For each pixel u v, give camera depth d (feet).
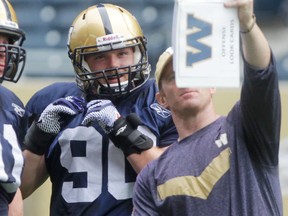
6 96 44.96
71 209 45.34
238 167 38.93
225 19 35.27
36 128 45.88
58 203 45.96
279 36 131.34
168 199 39.88
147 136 45.47
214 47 35.19
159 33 119.96
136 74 45.91
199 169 39.50
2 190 42.27
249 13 35.42
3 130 42.98
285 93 66.18
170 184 39.96
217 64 35.12
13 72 44.70
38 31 122.93
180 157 40.34
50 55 112.78
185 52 35.22
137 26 46.39
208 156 39.52
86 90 46.42
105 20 45.83
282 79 117.80
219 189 38.91
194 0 35.45
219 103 66.33
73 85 48.39
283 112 65.98
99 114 44.21
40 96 48.26
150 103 46.34
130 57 45.65
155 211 40.70
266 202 38.75
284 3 133.90
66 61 112.06
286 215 64.23
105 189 45.11
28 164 46.37
